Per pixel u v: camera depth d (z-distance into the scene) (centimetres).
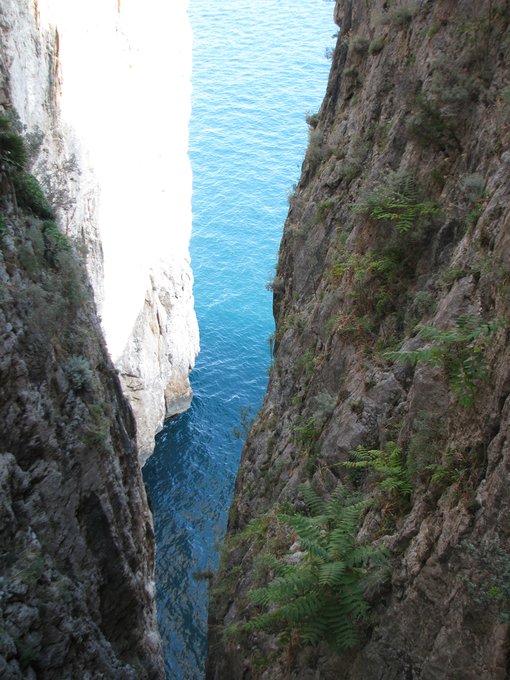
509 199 709
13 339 938
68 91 1931
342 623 721
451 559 630
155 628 1413
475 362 648
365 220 1105
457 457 672
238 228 4356
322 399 1111
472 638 594
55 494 978
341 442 985
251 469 1515
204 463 2844
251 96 5316
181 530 2478
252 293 3950
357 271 1070
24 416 939
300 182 1725
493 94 872
